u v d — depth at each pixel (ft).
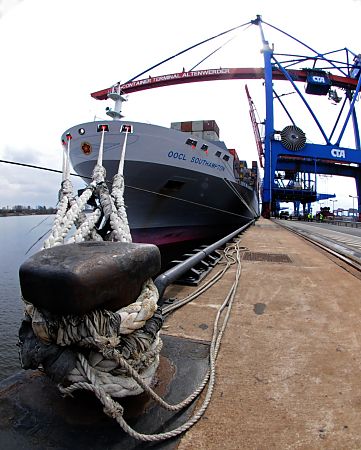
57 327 3.99
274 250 24.90
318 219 185.06
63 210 8.09
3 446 3.97
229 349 7.04
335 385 5.59
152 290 5.27
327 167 140.97
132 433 3.96
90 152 36.83
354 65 135.33
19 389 5.19
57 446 4.00
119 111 44.21
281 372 6.05
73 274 3.64
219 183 47.73
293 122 121.19
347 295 11.67
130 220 42.42
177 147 38.70
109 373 4.31
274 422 4.60
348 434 4.33
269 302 10.74
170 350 6.91
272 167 111.14
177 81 121.80
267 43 113.50
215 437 4.28
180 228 48.80
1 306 25.50
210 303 10.50
